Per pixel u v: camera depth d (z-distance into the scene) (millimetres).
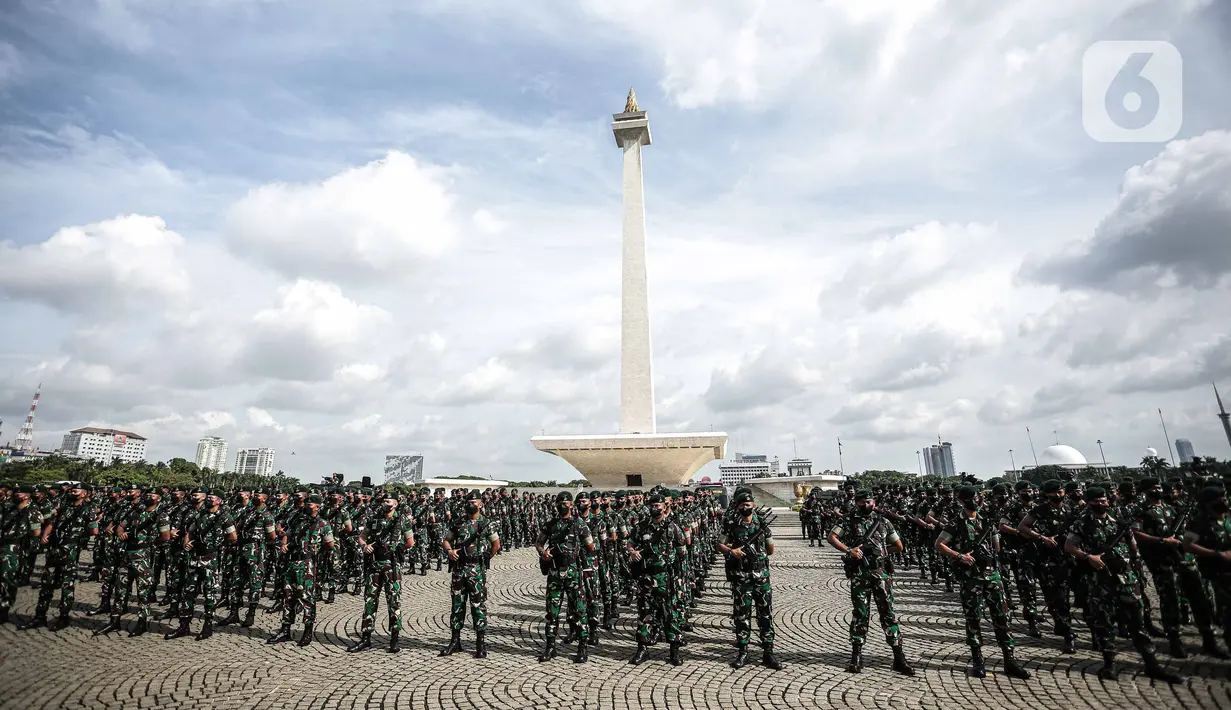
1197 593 8359
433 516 18375
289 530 10852
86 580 15945
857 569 8406
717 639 10250
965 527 8117
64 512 11508
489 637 10352
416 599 14086
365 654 9258
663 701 7168
